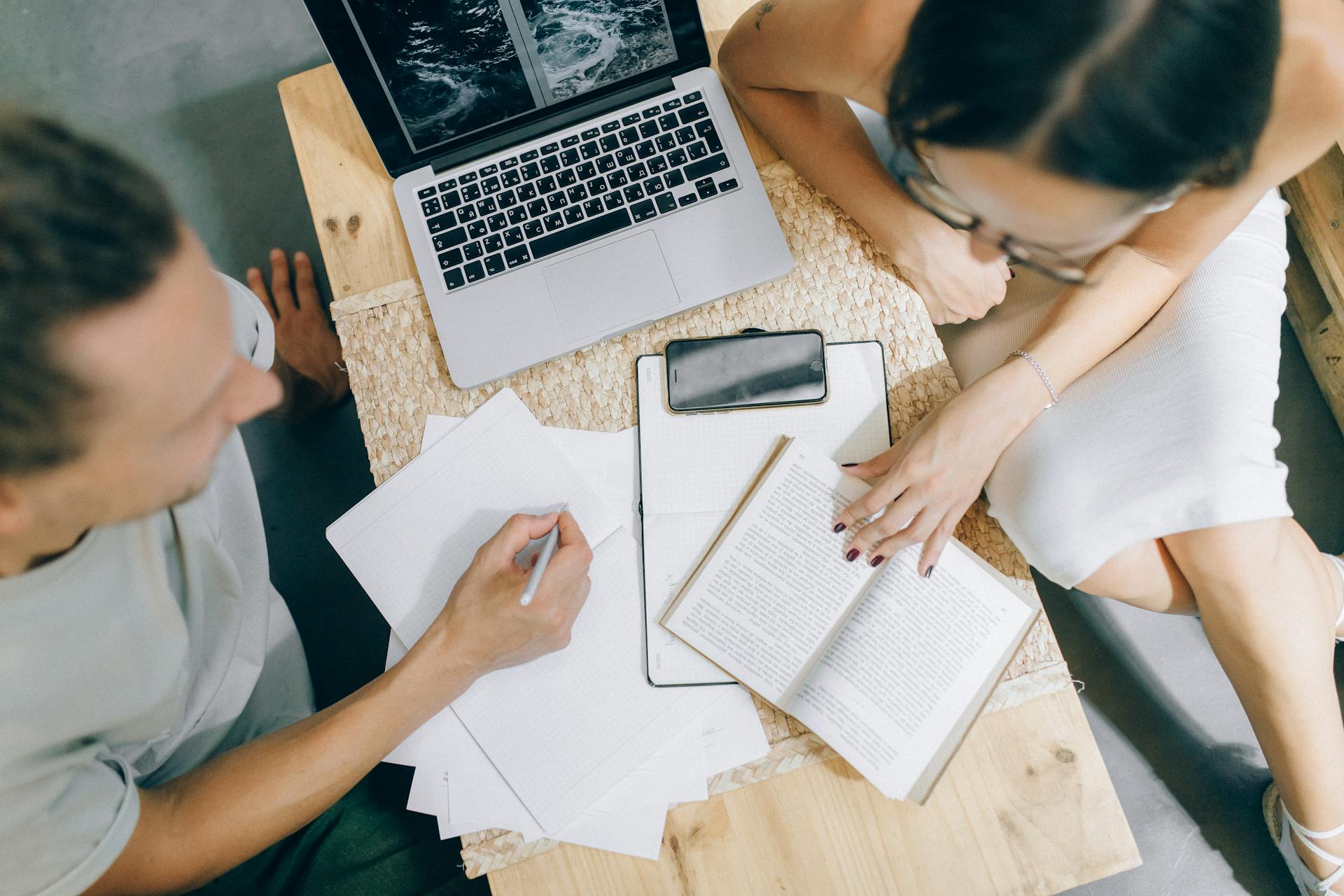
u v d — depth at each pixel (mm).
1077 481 761
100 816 604
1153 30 422
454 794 738
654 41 784
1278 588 787
